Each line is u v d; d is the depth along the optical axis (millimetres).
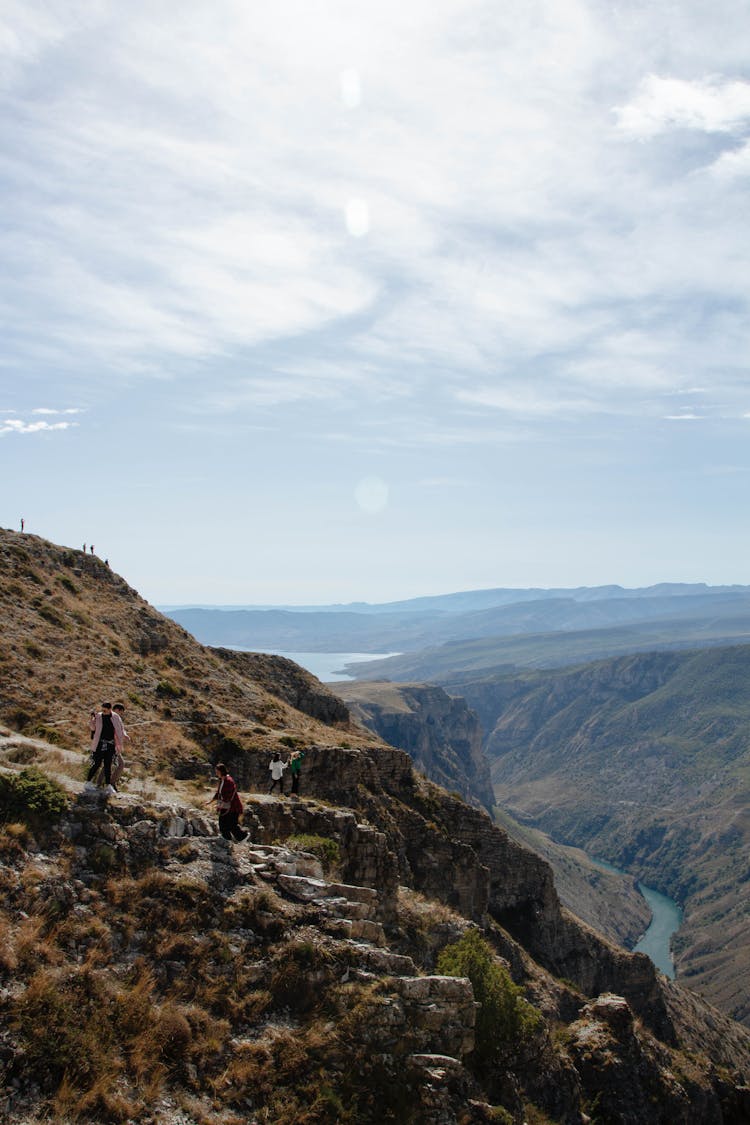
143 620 60406
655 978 72688
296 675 76875
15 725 34781
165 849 20234
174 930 18000
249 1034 16672
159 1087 14750
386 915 31797
